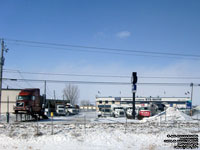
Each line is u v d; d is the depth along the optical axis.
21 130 20.55
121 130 21.22
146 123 29.77
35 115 36.16
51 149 13.04
